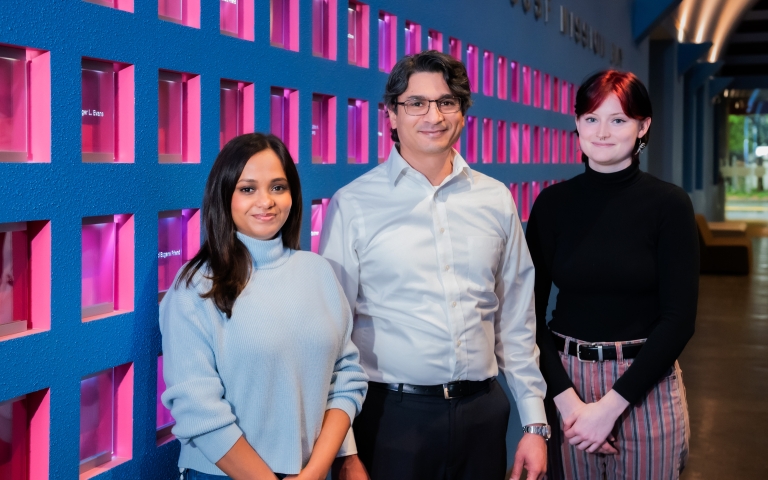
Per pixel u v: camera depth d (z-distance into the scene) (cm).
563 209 191
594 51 607
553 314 197
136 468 159
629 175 182
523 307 185
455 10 326
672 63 1186
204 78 174
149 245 160
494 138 383
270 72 197
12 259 135
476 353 172
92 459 152
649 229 179
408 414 168
